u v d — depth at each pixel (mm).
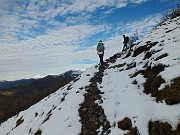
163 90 8352
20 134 15633
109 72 15773
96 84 14805
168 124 7008
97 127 10023
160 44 12039
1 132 21219
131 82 11234
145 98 8953
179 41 11102
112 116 9812
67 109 12656
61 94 17078
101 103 11656
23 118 19625
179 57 9383
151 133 7301
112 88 12547
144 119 7785
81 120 11219
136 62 12977
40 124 14148
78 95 13992
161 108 7691
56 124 11641
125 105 9555
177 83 8047
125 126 8492
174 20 18312
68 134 10406
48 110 15656
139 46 14578
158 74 9359
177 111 7160
